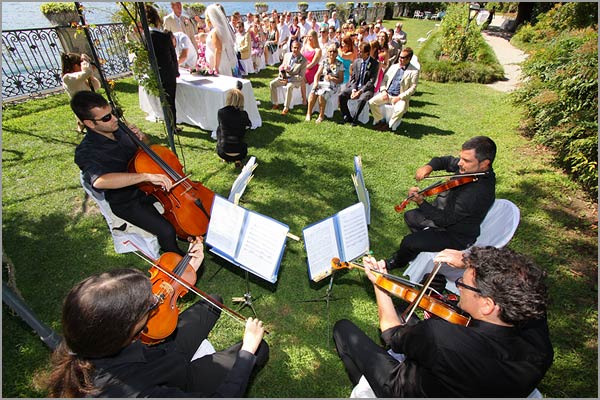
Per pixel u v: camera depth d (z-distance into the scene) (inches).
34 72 247.8
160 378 46.4
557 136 179.6
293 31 401.1
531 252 124.9
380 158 187.3
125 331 40.9
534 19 594.6
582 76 168.7
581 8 319.0
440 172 175.2
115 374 42.1
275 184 159.0
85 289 40.7
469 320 58.3
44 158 169.9
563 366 87.4
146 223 102.0
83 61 171.0
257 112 212.2
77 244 120.0
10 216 130.8
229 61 230.2
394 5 965.2
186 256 84.9
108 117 86.3
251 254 81.7
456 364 46.4
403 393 56.2
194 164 171.2
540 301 46.6
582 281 112.6
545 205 149.7
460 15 393.7
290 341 92.6
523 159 188.1
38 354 85.7
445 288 101.9
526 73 227.9
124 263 113.3
